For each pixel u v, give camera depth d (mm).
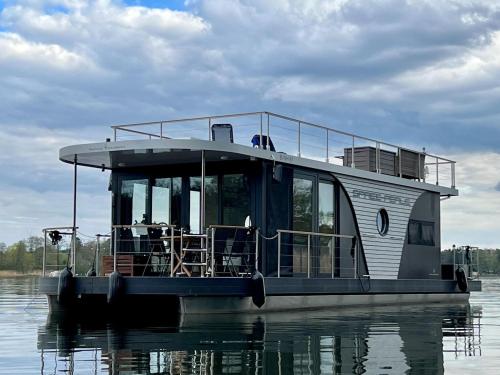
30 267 38375
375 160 18078
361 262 16594
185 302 12625
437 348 8930
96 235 15125
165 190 15312
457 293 19609
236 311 12961
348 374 7004
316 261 15289
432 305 17688
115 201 15820
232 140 14711
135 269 14734
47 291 13750
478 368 7418
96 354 8320
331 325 11461
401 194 18281
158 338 9750
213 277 12531
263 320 12023
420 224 18969
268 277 13367
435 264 19422
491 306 17703
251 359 7875
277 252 14281
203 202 13094
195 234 13398
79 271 15906
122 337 9969
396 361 7836
